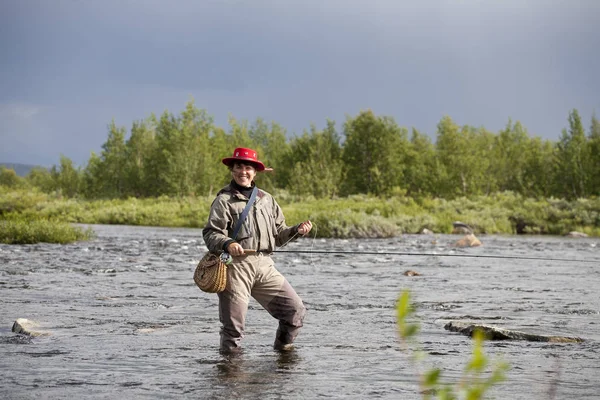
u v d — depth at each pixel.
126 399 4.71
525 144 101.88
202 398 4.75
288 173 91.94
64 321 8.18
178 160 81.75
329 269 15.89
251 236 6.46
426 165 92.75
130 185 100.06
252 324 8.14
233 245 6.21
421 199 57.09
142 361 6.02
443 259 19.53
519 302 10.37
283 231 6.70
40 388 5.01
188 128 89.44
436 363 5.99
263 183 89.69
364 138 91.12
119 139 106.00
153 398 4.75
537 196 82.44
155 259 17.83
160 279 13.09
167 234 32.44
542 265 17.61
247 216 6.46
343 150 93.88
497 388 5.07
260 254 6.54
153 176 96.38
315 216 33.75
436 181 82.81
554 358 6.22
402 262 18.23
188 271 14.73
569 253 22.83
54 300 10.03
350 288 12.09
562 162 78.19
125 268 15.20
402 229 38.34
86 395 4.82
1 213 48.91
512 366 5.86
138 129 106.19
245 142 100.94
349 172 91.25
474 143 92.44
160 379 5.34
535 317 8.89
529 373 5.59
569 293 11.55
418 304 10.10
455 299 10.70
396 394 4.89
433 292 11.61
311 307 9.70
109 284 12.17
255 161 6.52
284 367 5.80
